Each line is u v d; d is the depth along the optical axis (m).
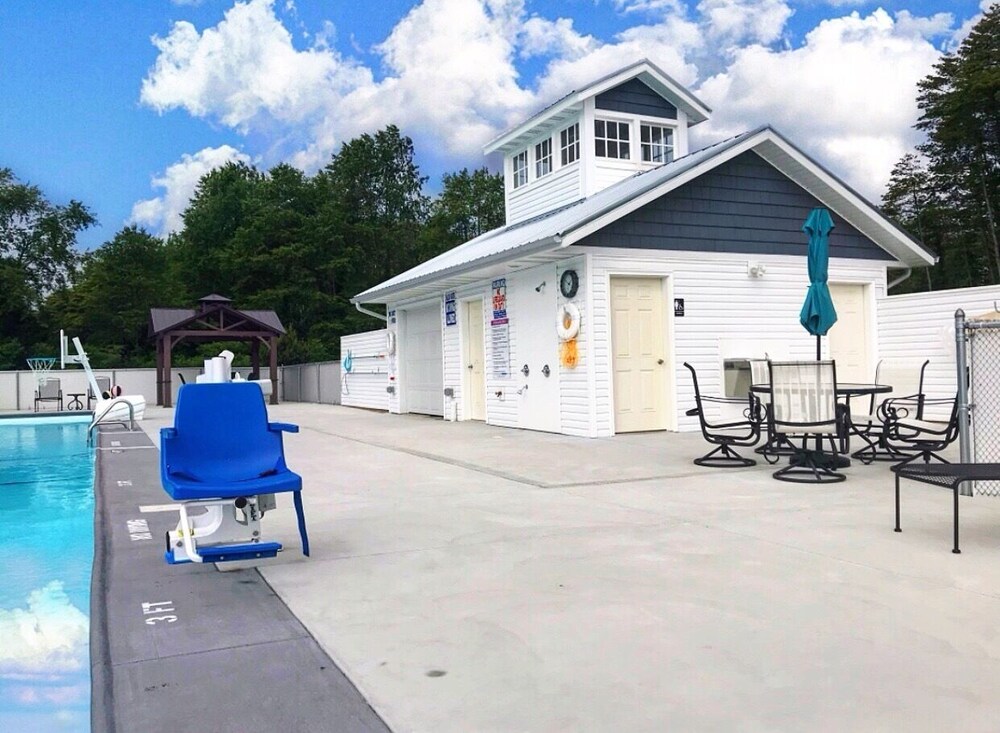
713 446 10.27
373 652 3.17
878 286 14.04
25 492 8.94
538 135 16.22
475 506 6.38
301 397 28.06
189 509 5.63
